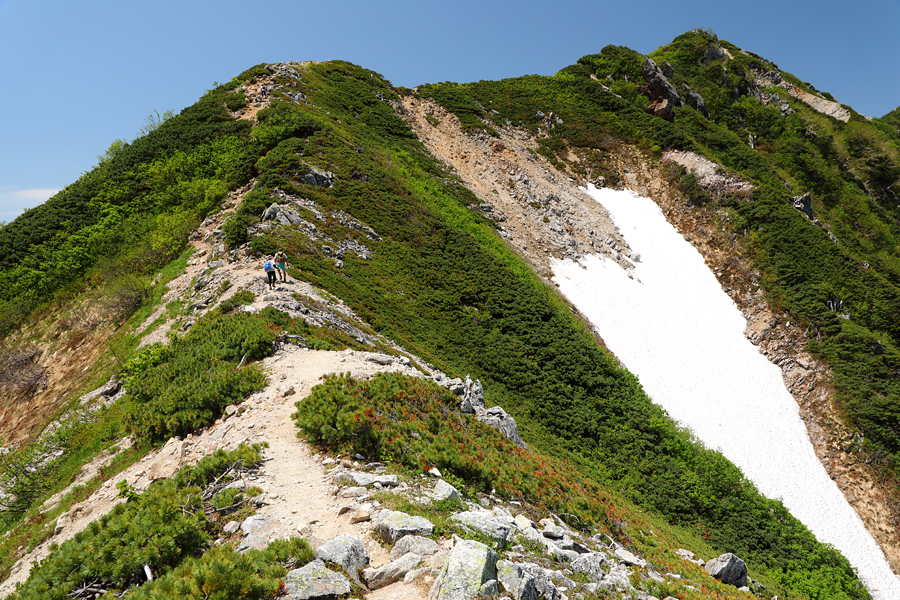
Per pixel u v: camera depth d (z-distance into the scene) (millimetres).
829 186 85938
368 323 29484
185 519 9422
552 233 58656
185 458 14906
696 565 17281
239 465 12523
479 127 72562
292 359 20484
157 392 19016
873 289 55594
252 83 60750
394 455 13945
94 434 19656
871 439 41656
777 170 80312
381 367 21453
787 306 53250
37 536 14641
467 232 47750
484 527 10188
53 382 28594
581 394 35250
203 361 20125
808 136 94062
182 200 41500
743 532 28703
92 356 28953
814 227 60812
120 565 8367
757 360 50562
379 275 36156
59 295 35969
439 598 7582
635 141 77562
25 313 35406
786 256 58312
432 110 74875
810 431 44250
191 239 36031
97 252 38531
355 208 41281
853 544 35031
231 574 7379
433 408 18734
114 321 31172
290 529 9820
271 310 23812
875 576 32969
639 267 59531
